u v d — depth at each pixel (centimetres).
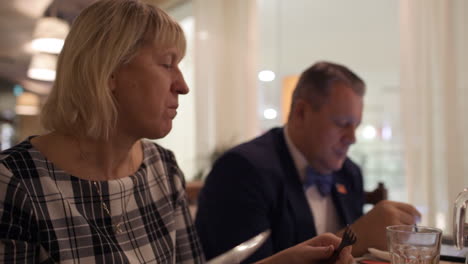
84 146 89
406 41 307
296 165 153
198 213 144
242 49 392
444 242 127
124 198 93
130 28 87
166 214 104
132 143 94
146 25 88
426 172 289
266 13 413
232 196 136
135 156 104
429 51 291
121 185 93
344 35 376
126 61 87
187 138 430
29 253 77
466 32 274
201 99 407
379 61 356
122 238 90
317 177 152
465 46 275
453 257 106
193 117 424
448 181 278
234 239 131
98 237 85
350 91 146
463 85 276
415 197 297
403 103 309
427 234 83
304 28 397
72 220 83
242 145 151
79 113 87
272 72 409
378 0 359
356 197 171
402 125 310
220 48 401
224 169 142
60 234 81
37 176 82
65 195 84
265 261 92
